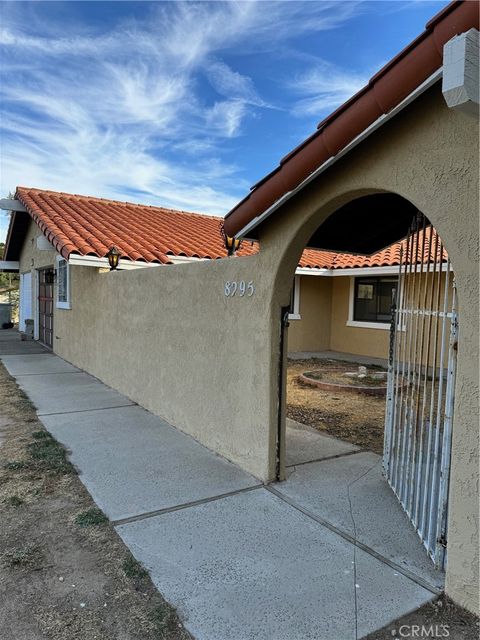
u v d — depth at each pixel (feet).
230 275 16.29
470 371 8.34
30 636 7.98
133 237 34.30
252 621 8.39
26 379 30.96
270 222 13.97
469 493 8.43
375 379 31.40
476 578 8.38
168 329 21.01
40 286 52.75
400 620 8.43
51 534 11.27
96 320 31.30
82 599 8.93
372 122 8.96
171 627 8.23
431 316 11.28
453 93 6.97
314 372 34.94
